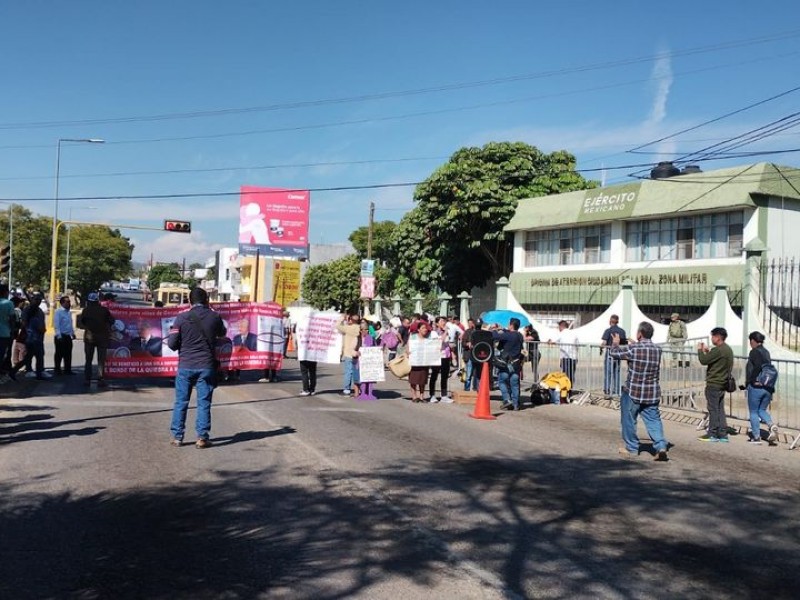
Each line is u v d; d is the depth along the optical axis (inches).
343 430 419.5
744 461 380.5
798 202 943.0
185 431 393.1
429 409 544.1
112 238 3051.2
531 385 633.6
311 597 180.5
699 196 950.4
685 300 959.6
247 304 679.7
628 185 1054.4
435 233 1322.6
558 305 1170.0
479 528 241.3
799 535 247.1
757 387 438.3
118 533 224.5
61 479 284.4
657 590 193.2
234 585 186.7
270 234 1569.9
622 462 361.1
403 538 228.1
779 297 675.4
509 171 1264.8
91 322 579.5
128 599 176.2
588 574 202.8
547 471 332.5
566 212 1141.7
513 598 183.9
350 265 2075.5
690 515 267.1
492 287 1359.5
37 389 550.9
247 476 298.4
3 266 669.9
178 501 260.1
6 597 175.2
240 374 756.0
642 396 371.6
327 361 591.8
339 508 257.9
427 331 588.4
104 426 400.2
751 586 198.5
